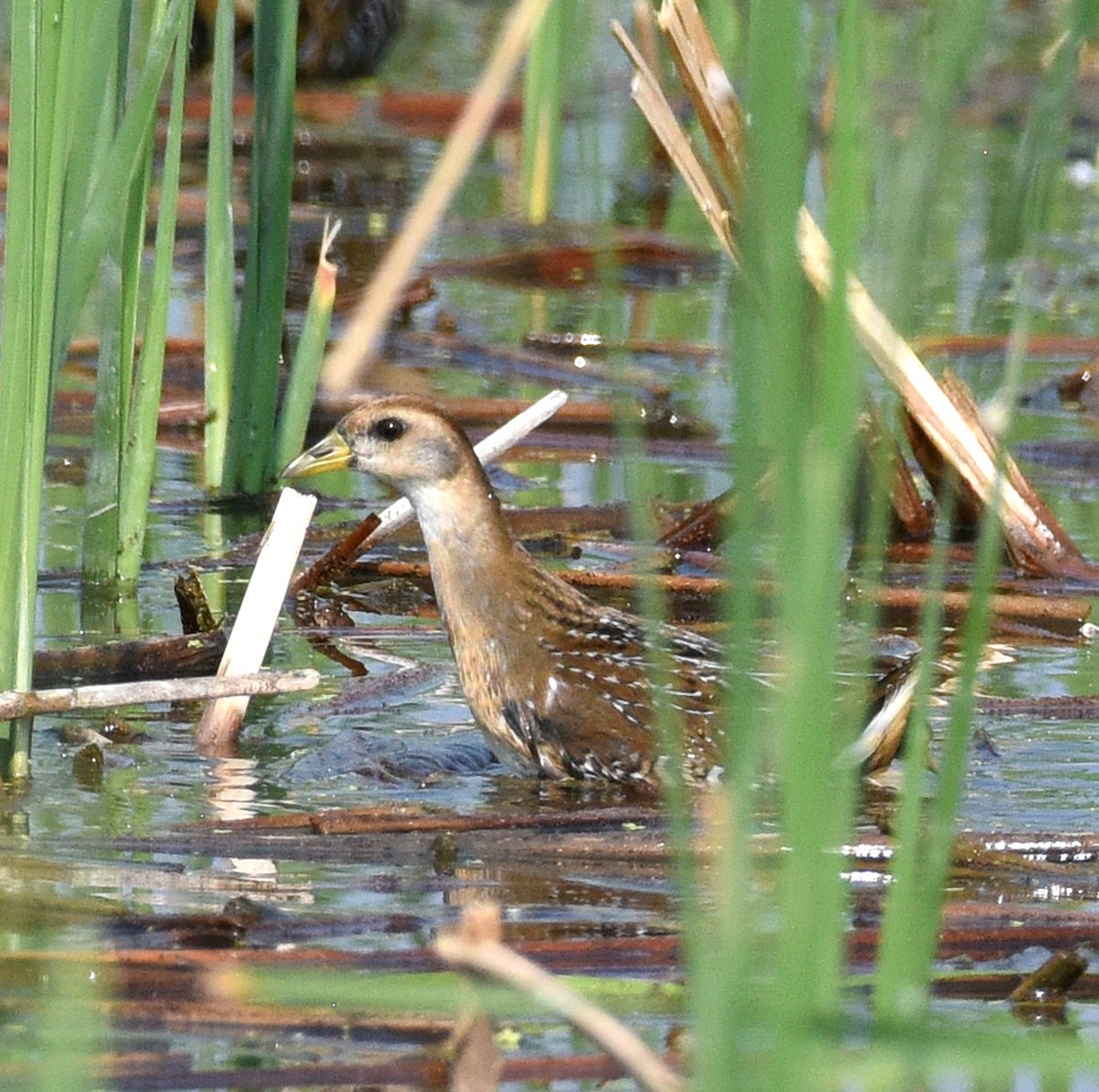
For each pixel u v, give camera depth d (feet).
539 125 74.18
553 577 36.50
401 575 46.19
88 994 23.82
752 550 14.35
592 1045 23.08
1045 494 50.57
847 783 16.81
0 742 32.45
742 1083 15.24
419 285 66.28
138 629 40.40
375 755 35.06
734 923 15.07
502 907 27.76
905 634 41.75
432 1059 22.40
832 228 14.03
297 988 18.75
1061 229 75.92
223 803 32.04
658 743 34.86
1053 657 40.70
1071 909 28.14
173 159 40.83
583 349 61.57
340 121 87.56
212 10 81.76
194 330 60.90
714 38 51.96
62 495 50.08
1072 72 14.76
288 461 50.52
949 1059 16.06
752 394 14.05
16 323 29.71
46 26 28.60
